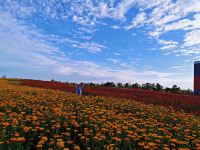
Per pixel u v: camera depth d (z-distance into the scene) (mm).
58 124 11320
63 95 21359
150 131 11867
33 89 24797
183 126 13633
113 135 10953
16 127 10711
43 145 9727
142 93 27375
